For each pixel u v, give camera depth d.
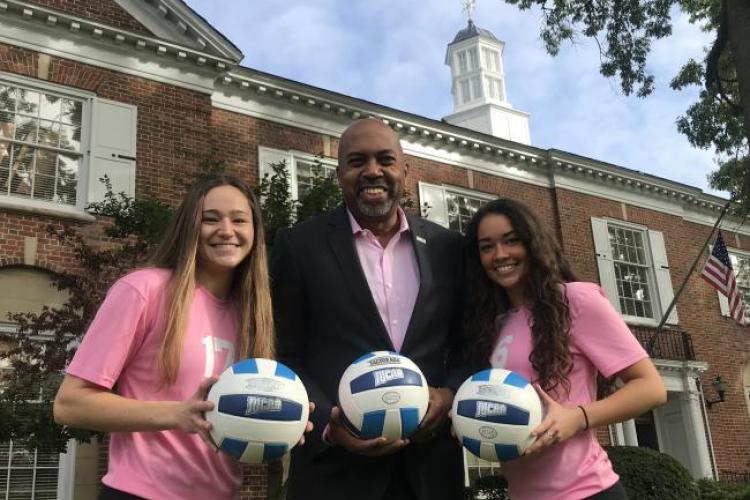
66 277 7.36
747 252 18.97
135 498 2.18
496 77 40.28
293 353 3.00
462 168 14.50
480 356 2.87
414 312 2.90
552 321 2.65
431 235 3.16
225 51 11.36
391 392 2.45
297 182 11.95
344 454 2.71
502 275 2.84
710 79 13.23
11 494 8.09
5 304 8.57
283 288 3.03
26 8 9.60
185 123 10.66
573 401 2.61
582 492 2.48
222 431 2.15
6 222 8.83
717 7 13.28
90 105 9.99
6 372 7.35
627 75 13.80
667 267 16.83
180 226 2.53
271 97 12.05
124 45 10.43
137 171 9.98
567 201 15.74
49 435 6.58
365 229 3.06
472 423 2.45
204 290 2.54
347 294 2.90
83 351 2.25
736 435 16.03
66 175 9.62
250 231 2.59
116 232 7.93
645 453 8.92
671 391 15.28
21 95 9.58
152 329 2.36
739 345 17.33
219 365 2.43
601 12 13.59
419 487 2.69
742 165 14.33
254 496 9.34
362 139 2.97
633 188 17.06
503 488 10.39
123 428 2.14
